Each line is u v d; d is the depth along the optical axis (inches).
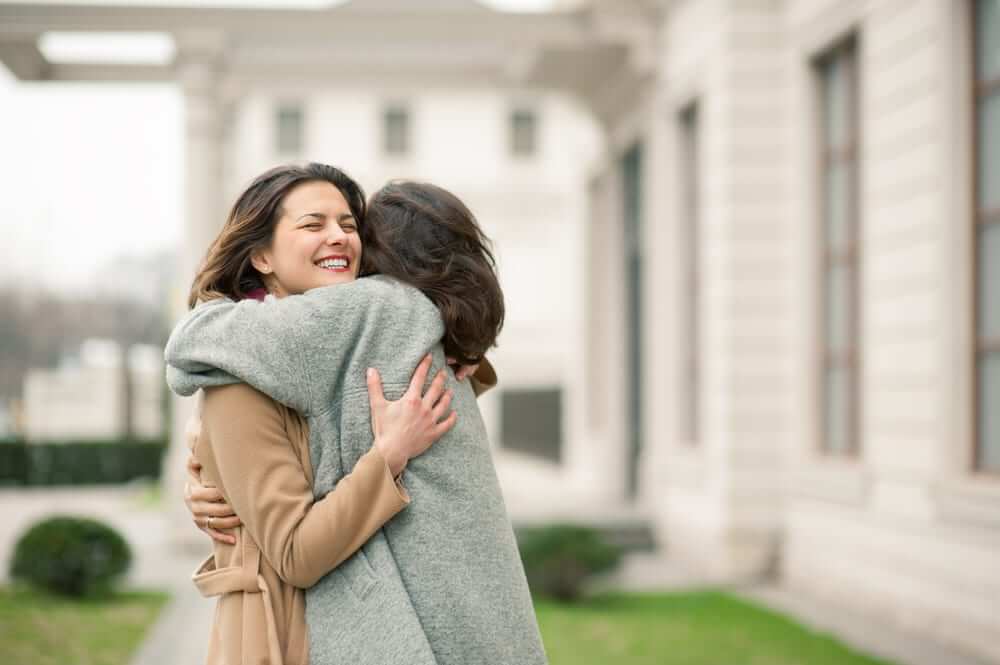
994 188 273.7
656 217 497.7
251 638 81.4
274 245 88.2
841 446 361.1
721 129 401.4
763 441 394.3
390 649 78.3
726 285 395.9
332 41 567.5
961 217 281.9
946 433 282.8
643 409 567.5
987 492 259.3
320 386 82.5
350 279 89.1
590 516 503.8
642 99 520.1
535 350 1236.5
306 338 81.7
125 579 377.4
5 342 1833.2
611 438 600.1
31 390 1312.7
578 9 482.9
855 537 335.6
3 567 429.1
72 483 1096.2
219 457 81.6
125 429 1296.8
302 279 87.6
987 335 276.1
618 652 270.4
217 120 507.8
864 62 331.9
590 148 659.4
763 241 395.5
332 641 79.7
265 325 81.2
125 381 1305.4
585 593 354.9
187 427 91.1
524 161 1244.5
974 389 280.8
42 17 462.0
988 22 276.1
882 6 318.7
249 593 82.8
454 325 88.4
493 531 85.8
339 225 89.2
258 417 81.4
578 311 716.7
